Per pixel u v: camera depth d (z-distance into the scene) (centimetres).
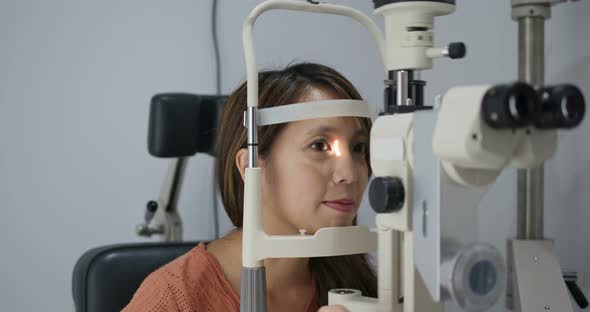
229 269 122
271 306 122
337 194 111
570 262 125
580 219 122
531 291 86
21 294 225
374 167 87
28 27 224
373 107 107
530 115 65
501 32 139
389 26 90
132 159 223
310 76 119
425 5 86
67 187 225
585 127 120
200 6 218
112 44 223
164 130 167
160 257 154
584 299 102
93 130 224
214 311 117
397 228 83
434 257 75
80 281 150
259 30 209
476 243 74
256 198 96
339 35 195
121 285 150
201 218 220
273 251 97
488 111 66
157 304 114
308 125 110
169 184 186
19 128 225
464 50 85
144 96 223
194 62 219
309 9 100
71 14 224
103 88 224
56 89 224
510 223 136
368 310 90
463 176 73
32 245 225
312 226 112
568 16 123
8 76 225
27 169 225
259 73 124
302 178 111
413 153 77
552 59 127
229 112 128
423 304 85
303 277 126
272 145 113
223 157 128
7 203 225
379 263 89
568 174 124
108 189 225
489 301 75
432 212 75
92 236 225
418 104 90
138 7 223
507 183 136
